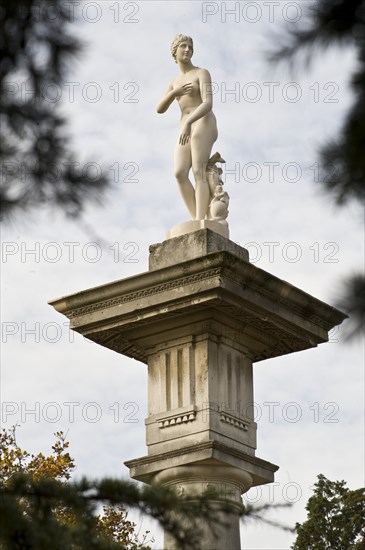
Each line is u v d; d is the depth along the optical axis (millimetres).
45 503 22047
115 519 39781
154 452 28375
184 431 28188
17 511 21562
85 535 21953
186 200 30234
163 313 28281
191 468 27875
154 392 28906
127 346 29609
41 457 41594
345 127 17406
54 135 18953
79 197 18797
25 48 18953
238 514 22688
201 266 27609
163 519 22094
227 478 28016
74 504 21828
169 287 28109
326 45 17688
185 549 22141
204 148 30250
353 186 17359
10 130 18938
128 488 21938
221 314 28406
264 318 28500
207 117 30469
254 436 28969
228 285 27672
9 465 40812
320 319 29359
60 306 29359
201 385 28328
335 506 48094
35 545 21344
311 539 47750
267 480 28859
